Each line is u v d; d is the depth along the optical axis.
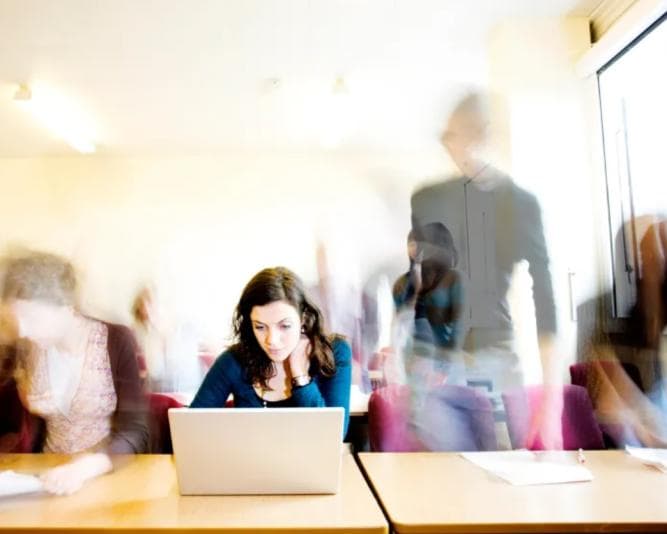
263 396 1.44
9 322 1.57
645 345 2.29
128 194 4.39
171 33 2.63
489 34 2.73
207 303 3.97
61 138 4.00
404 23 2.61
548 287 2.15
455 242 2.31
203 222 4.36
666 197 2.29
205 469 1.04
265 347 1.44
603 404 2.01
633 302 2.40
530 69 2.65
